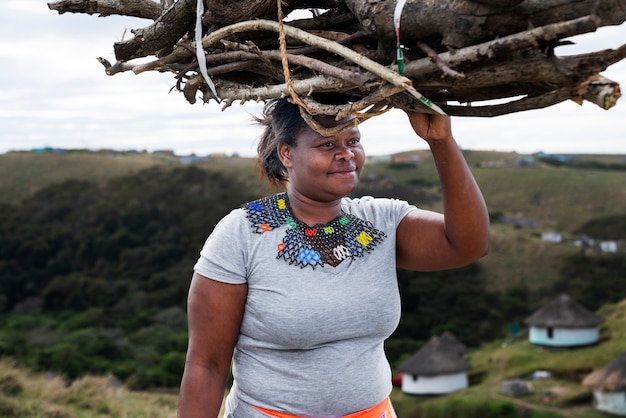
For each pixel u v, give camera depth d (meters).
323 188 2.38
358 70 2.13
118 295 51.66
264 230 2.42
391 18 2.04
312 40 2.22
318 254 2.39
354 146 2.42
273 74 2.47
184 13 2.57
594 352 41.84
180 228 63.12
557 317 44.16
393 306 2.43
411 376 41.38
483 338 51.06
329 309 2.33
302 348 2.36
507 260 63.19
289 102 2.44
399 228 2.60
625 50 1.80
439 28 1.97
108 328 44.16
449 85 2.07
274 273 2.36
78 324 45.56
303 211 2.45
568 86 1.92
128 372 31.00
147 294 51.44
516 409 34.41
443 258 2.56
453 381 40.81
